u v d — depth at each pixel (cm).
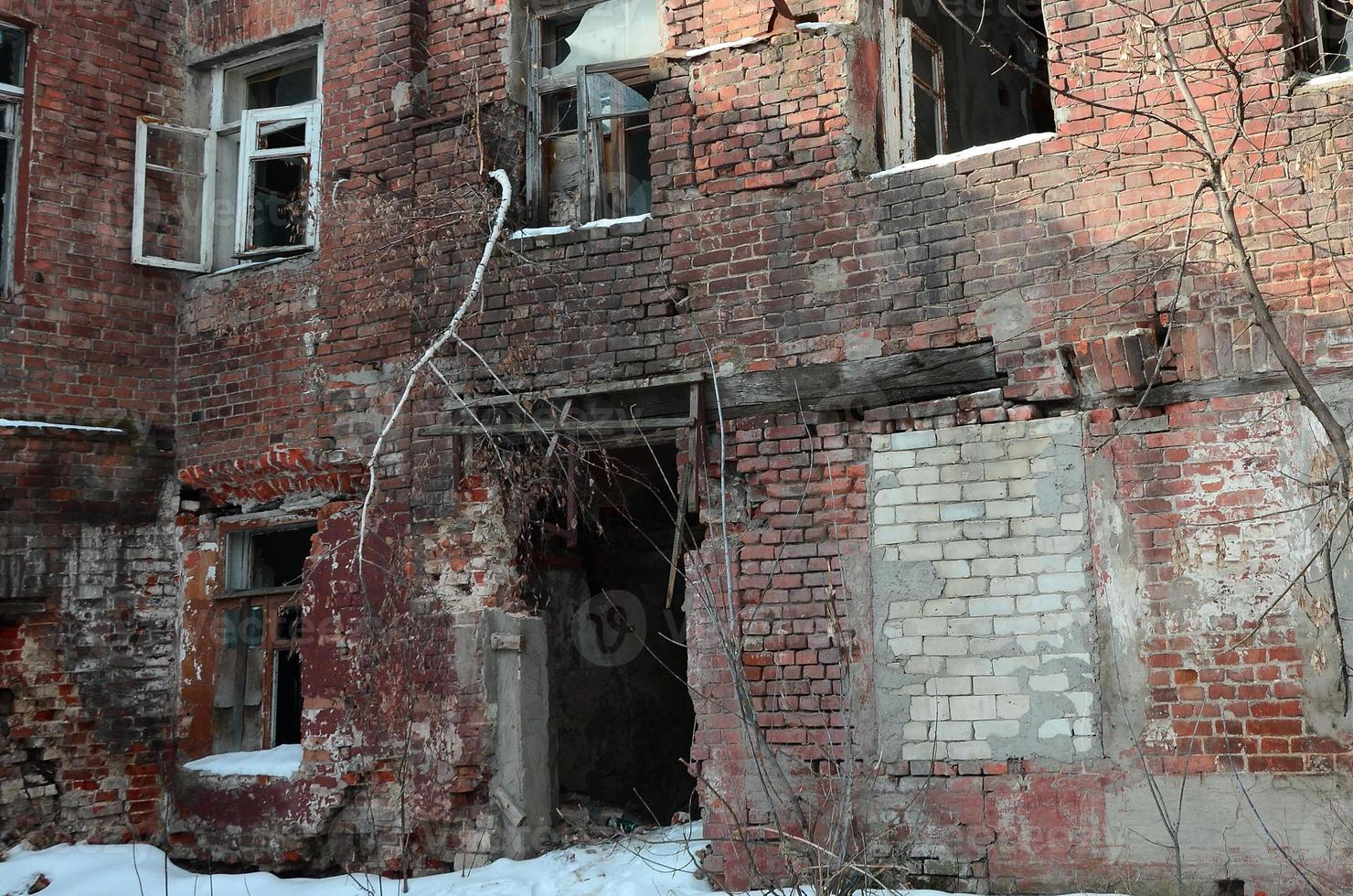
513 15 900
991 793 684
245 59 1005
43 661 885
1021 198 723
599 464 844
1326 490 627
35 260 916
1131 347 685
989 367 720
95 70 962
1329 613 629
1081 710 673
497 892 732
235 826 876
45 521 895
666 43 841
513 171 885
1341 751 621
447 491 846
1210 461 666
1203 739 648
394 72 923
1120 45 712
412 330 880
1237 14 685
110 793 898
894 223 752
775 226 781
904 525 726
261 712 925
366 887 761
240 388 941
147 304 963
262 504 949
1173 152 691
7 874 820
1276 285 663
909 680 711
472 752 808
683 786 1016
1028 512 701
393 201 905
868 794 707
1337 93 662
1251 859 630
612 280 821
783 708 732
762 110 792
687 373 781
